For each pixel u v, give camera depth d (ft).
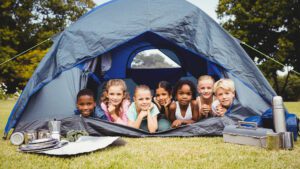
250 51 57.67
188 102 12.06
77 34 11.63
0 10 58.18
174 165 7.29
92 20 11.94
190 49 11.46
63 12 68.03
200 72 13.97
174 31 11.48
